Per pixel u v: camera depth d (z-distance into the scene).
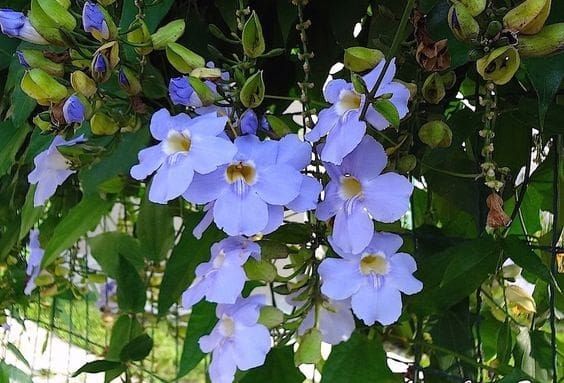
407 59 0.84
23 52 0.81
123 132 0.87
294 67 0.98
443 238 0.91
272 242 0.83
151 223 1.04
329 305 0.86
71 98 0.79
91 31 0.79
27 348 1.64
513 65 0.74
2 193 1.11
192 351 0.93
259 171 0.78
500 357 0.96
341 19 0.91
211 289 0.80
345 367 0.88
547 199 0.98
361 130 0.75
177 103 0.81
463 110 0.87
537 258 0.84
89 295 1.42
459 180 0.89
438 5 0.79
